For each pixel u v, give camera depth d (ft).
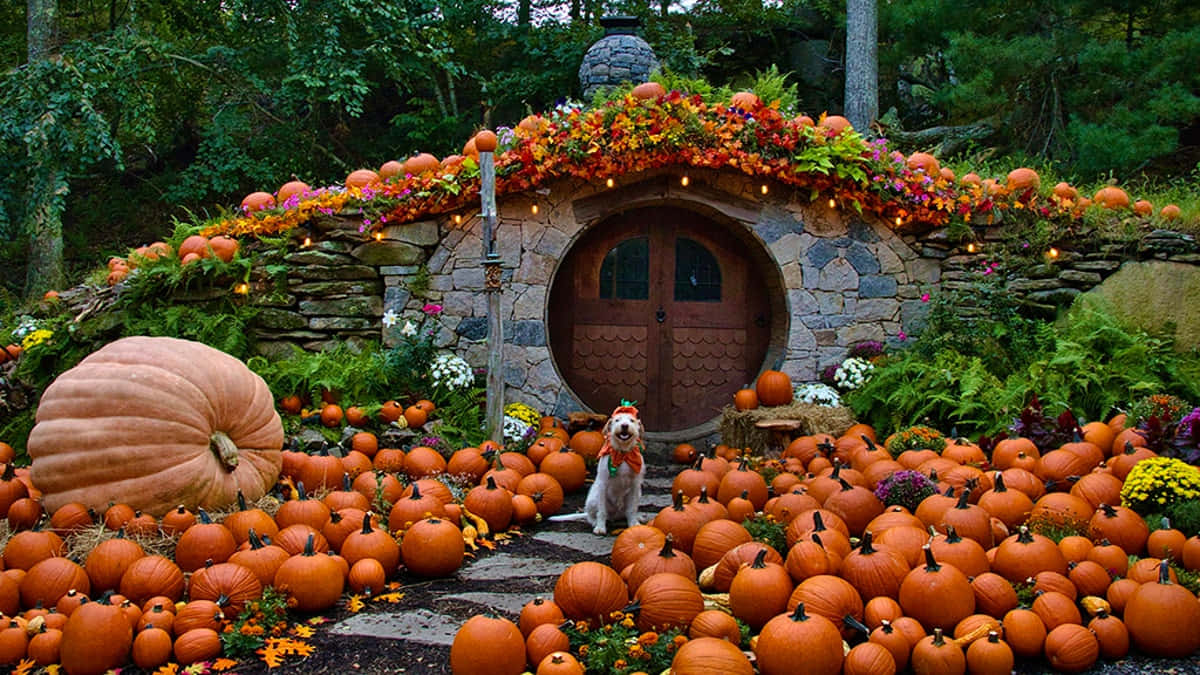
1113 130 40.04
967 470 19.70
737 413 28.37
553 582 17.52
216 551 16.80
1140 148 38.73
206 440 19.11
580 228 30.17
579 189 30.14
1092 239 29.68
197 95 56.13
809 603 14.03
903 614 14.37
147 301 28.55
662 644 13.69
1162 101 38.55
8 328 33.32
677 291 32.40
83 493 18.12
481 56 58.59
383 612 15.98
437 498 20.38
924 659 13.15
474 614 15.84
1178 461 17.83
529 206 29.99
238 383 20.01
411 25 49.19
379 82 57.16
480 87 57.31
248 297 28.99
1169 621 13.76
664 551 15.76
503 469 22.67
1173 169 47.24
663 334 32.30
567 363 32.19
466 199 29.27
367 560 16.89
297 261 29.27
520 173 29.12
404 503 19.31
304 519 18.57
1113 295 28.66
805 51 58.65
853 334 30.71
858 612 14.17
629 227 32.17
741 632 14.28
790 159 29.81
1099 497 18.62
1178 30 42.60
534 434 26.99
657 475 28.19
